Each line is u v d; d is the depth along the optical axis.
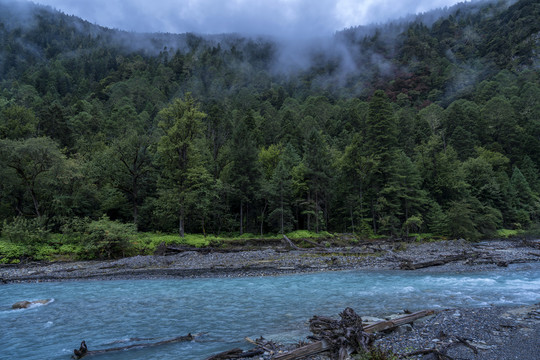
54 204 36.75
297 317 13.98
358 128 91.25
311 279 23.03
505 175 63.66
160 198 41.34
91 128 70.50
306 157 50.44
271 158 58.47
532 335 10.23
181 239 38.09
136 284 22.56
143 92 125.06
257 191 46.91
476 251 33.31
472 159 63.06
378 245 38.41
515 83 126.12
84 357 10.05
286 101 143.12
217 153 56.12
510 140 81.06
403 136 79.62
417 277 22.89
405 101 146.38
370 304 15.64
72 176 37.31
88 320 14.16
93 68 164.50
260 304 16.41
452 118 86.88
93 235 32.03
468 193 55.03
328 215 55.03
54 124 57.44
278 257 32.00
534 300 15.75
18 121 53.75
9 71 147.62
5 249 30.45
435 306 14.90
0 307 16.66
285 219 47.19
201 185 43.47
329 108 117.62
